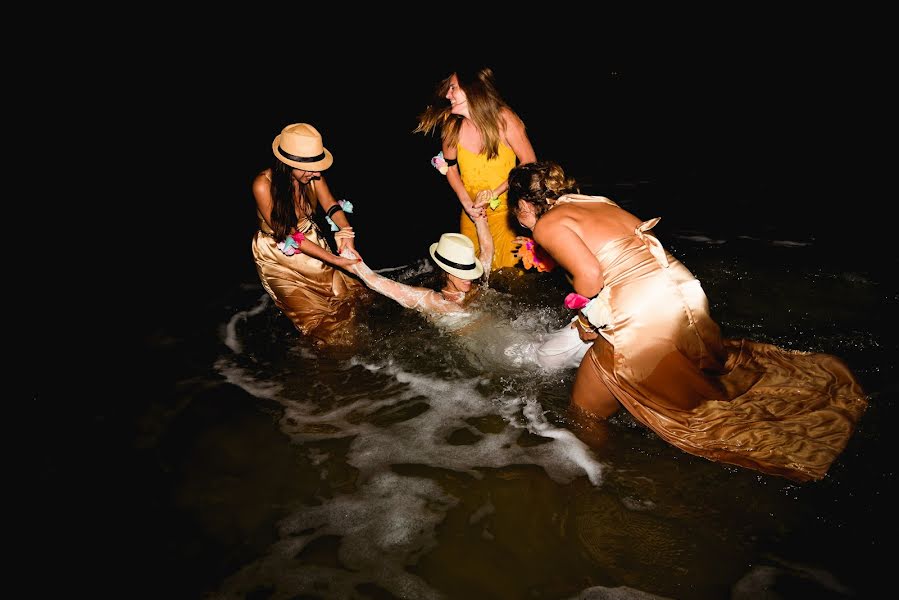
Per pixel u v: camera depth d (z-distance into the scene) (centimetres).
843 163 739
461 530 287
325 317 444
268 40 1328
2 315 513
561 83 1288
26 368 439
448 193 748
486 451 334
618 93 1198
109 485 327
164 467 339
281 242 409
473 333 422
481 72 418
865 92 1015
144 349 459
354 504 306
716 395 295
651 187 726
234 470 334
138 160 882
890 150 762
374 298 470
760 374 302
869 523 269
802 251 527
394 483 317
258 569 272
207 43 1273
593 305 288
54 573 274
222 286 557
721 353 299
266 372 420
